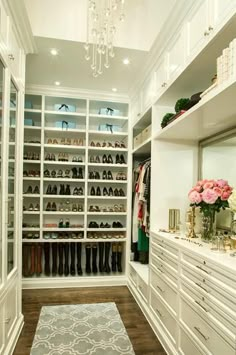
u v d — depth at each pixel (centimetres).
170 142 260
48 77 309
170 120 228
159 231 241
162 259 217
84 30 233
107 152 380
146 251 320
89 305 276
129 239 352
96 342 206
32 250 342
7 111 178
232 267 126
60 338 211
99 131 355
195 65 180
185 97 239
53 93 341
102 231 362
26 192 345
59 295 304
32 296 300
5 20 171
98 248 367
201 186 202
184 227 256
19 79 215
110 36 228
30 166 355
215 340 136
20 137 223
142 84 301
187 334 167
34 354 190
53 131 352
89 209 361
